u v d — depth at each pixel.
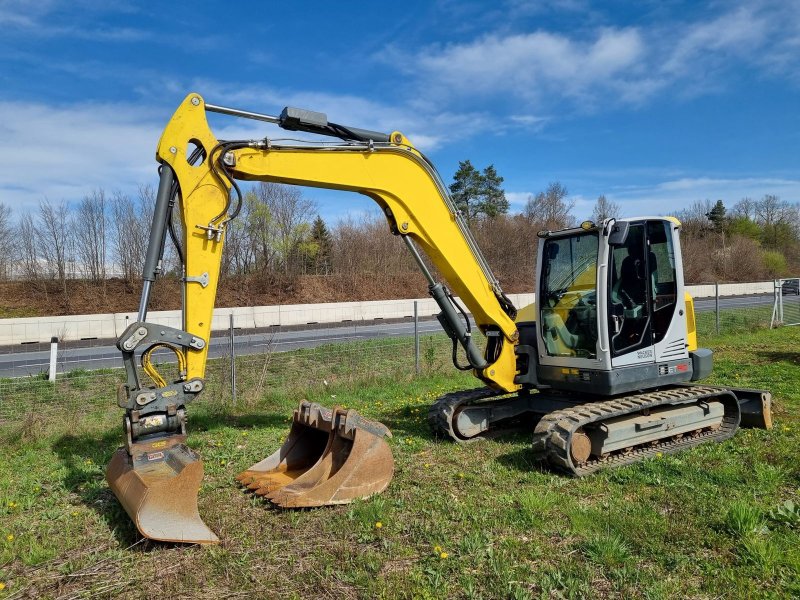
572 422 5.53
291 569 3.77
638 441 6.05
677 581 3.53
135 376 4.20
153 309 27.12
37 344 19.23
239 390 9.62
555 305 6.53
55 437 7.38
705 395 6.61
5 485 5.56
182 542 4.07
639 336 6.28
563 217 53.12
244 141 4.83
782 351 14.07
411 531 4.25
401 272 37.41
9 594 3.54
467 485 5.28
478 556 3.84
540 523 4.36
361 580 3.56
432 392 10.05
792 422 7.31
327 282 34.41
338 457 5.18
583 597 3.35
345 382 10.56
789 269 57.25
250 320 24.09
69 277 27.98
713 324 19.55
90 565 3.87
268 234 33.62
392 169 5.77
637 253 6.34
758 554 3.75
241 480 5.40
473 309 6.57
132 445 4.18
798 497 4.82
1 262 27.55
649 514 4.47
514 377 6.80
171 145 4.55
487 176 53.16
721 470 5.50
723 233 60.19
